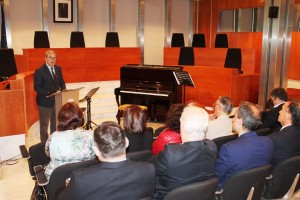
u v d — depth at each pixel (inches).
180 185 80.6
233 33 418.0
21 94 180.5
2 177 154.3
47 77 188.7
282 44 234.8
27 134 193.2
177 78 236.8
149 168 71.4
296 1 359.6
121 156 69.7
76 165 89.7
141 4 421.4
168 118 105.9
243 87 277.7
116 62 358.6
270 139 98.8
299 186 112.0
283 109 112.3
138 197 70.6
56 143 97.1
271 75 238.5
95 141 69.4
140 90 258.8
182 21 473.7
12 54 263.0
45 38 330.3
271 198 106.1
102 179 67.2
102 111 283.0
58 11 364.2
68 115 101.3
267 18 232.8
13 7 343.3
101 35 403.9
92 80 346.3
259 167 91.3
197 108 85.7
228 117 132.7
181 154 79.9
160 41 458.3
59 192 88.9
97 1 394.9
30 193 139.6
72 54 329.4
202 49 340.8
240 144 93.9
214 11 458.9
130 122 114.6
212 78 273.7
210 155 82.9
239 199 92.2
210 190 78.9
